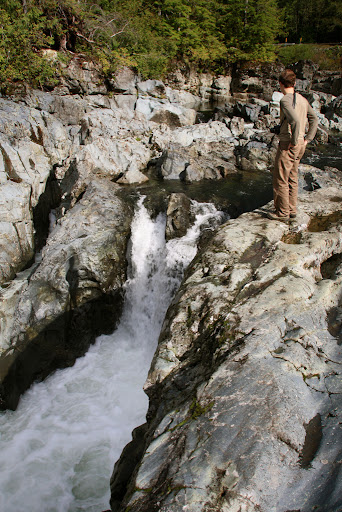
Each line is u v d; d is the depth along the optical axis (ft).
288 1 140.77
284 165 17.78
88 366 26.86
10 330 25.86
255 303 12.83
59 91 58.23
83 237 28.04
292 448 8.33
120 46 74.02
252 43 100.48
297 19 141.18
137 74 70.44
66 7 61.67
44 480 19.21
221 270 15.40
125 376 25.88
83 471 19.61
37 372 26.02
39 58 54.44
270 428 8.67
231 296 13.73
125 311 30.55
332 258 16.87
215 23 102.27
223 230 18.29
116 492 10.87
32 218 34.35
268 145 48.14
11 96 50.85
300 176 35.78
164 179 41.39
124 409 23.13
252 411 9.11
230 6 100.12
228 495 7.45
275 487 7.60
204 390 10.05
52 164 42.73
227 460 8.11
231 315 12.53
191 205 33.24
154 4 96.53
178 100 77.41
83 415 22.90
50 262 27.20
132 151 44.91
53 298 26.94
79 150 41.98
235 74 99.96
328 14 138.10
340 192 24.00
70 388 25.05
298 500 7.38
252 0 99.91
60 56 57.72
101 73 63.93
